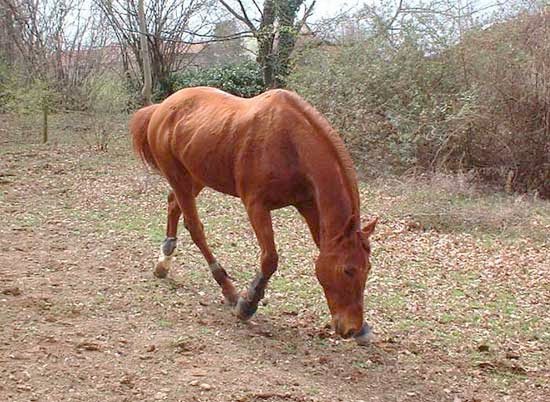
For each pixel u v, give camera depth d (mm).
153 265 7215
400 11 14375
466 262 8078
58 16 21797
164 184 11625
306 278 7129
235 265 7457
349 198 4883
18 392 4098
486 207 10445
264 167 5207
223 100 5965
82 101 18562
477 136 12859
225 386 4445
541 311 6547
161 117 6375
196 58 24188
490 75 12766
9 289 5938
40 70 18672
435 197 10727
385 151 13398
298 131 5109
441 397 4602
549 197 12562
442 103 12867
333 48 14984
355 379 4770
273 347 5227
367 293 6820
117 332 5262
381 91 13508
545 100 12336
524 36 12859
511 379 4988
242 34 21594
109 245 7961
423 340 5656
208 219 9594
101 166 13398
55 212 9641
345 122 13516
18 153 14516
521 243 8945
